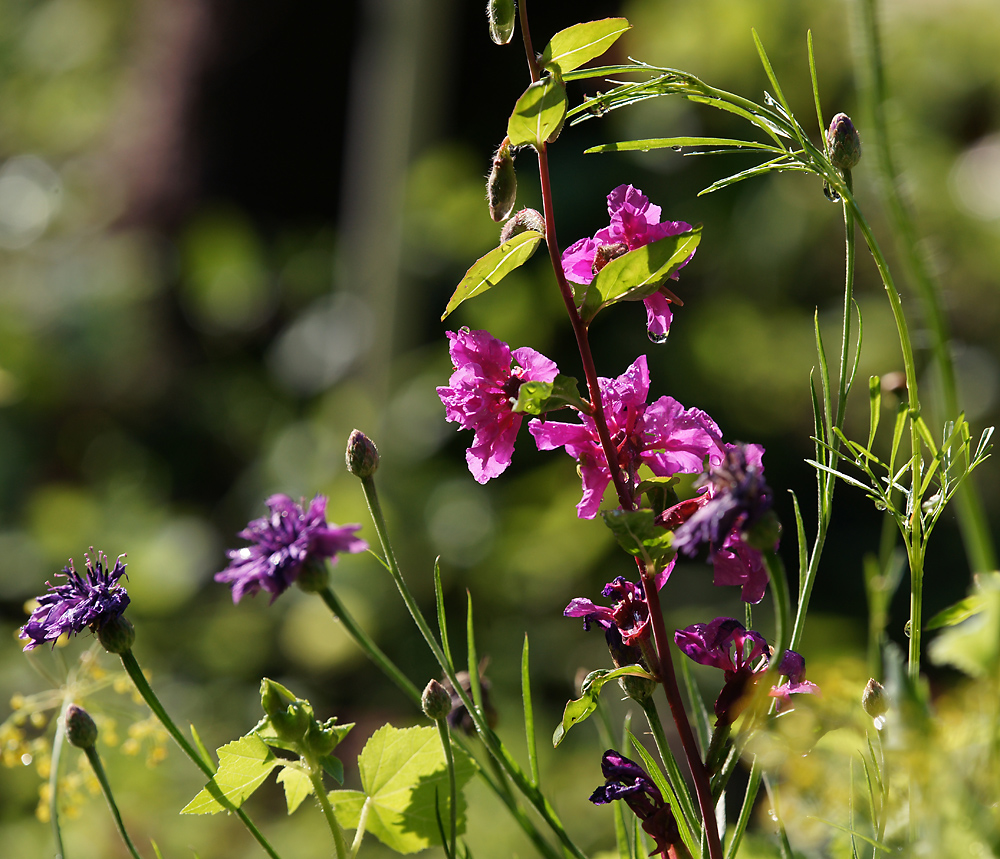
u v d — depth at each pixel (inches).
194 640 122.0
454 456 138.5
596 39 41.8
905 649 67.5
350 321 144.0
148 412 169.3
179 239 177.8
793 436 136.3
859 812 42.2
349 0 169.2
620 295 41.8
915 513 42.0
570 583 122.0
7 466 157.6
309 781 44.2
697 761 41.5
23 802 85.3
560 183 135.2
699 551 40.1
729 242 133.8
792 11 115.8
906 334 42.0
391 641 119.3
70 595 42.9
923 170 112.0
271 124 176.4
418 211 134.3
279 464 141.3
